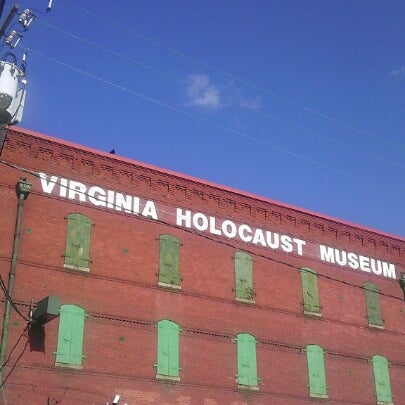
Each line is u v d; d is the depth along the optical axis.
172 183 31.70
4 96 15.38
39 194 28.05
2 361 24.38
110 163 30.28
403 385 34.66
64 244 27.77
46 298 25.11
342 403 31.91
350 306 34.78
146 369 27.41
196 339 29.20
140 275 29.00
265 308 31.78
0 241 26.36
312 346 32.31
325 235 35.88
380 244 37.84
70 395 25.36
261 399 29.62
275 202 34.66
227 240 32.25
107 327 27.30
